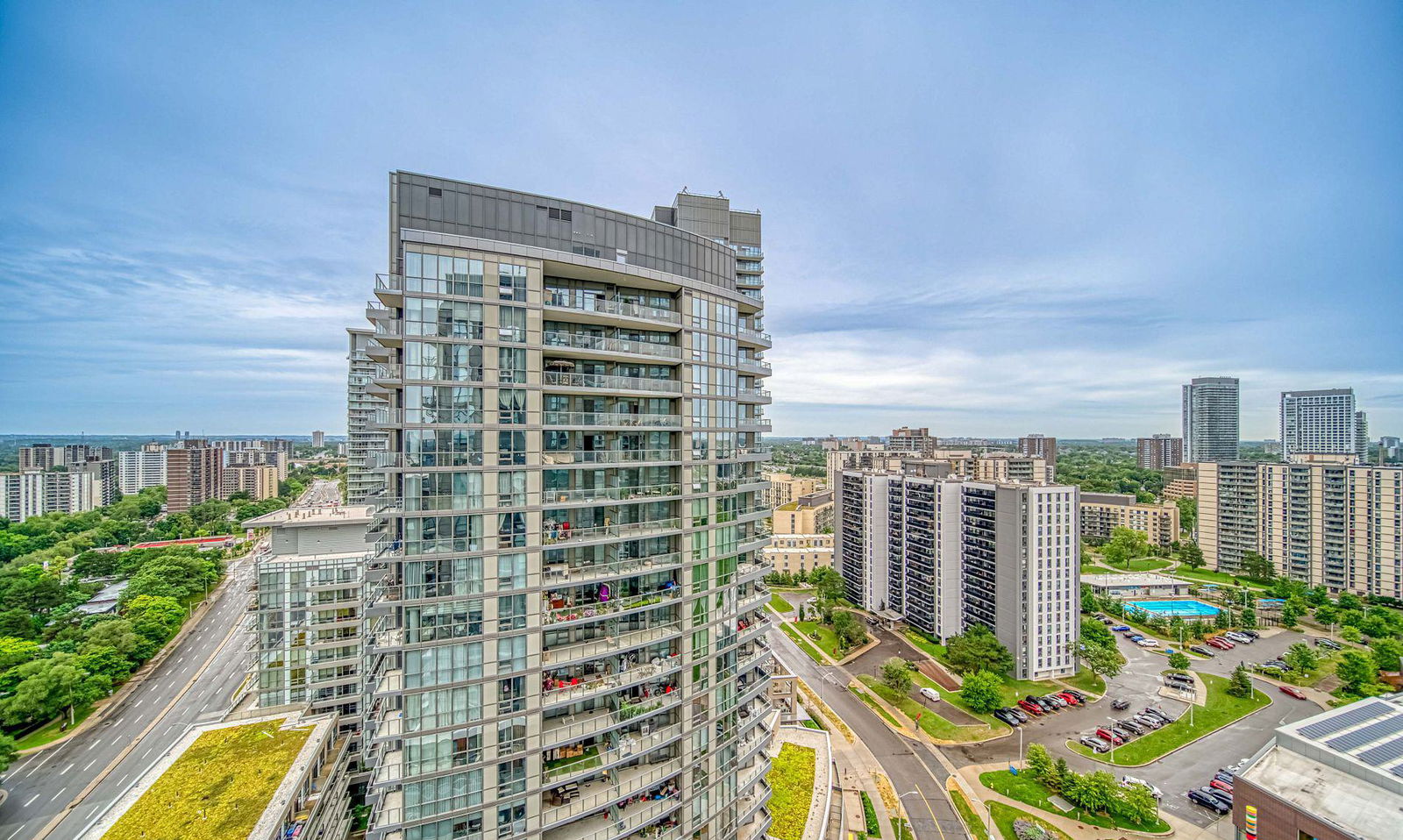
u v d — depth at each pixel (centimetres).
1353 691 10144
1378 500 14550
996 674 10806
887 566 15012
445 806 3866
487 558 3947
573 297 4478
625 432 4725
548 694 4231
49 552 16600
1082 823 7131
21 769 7606
